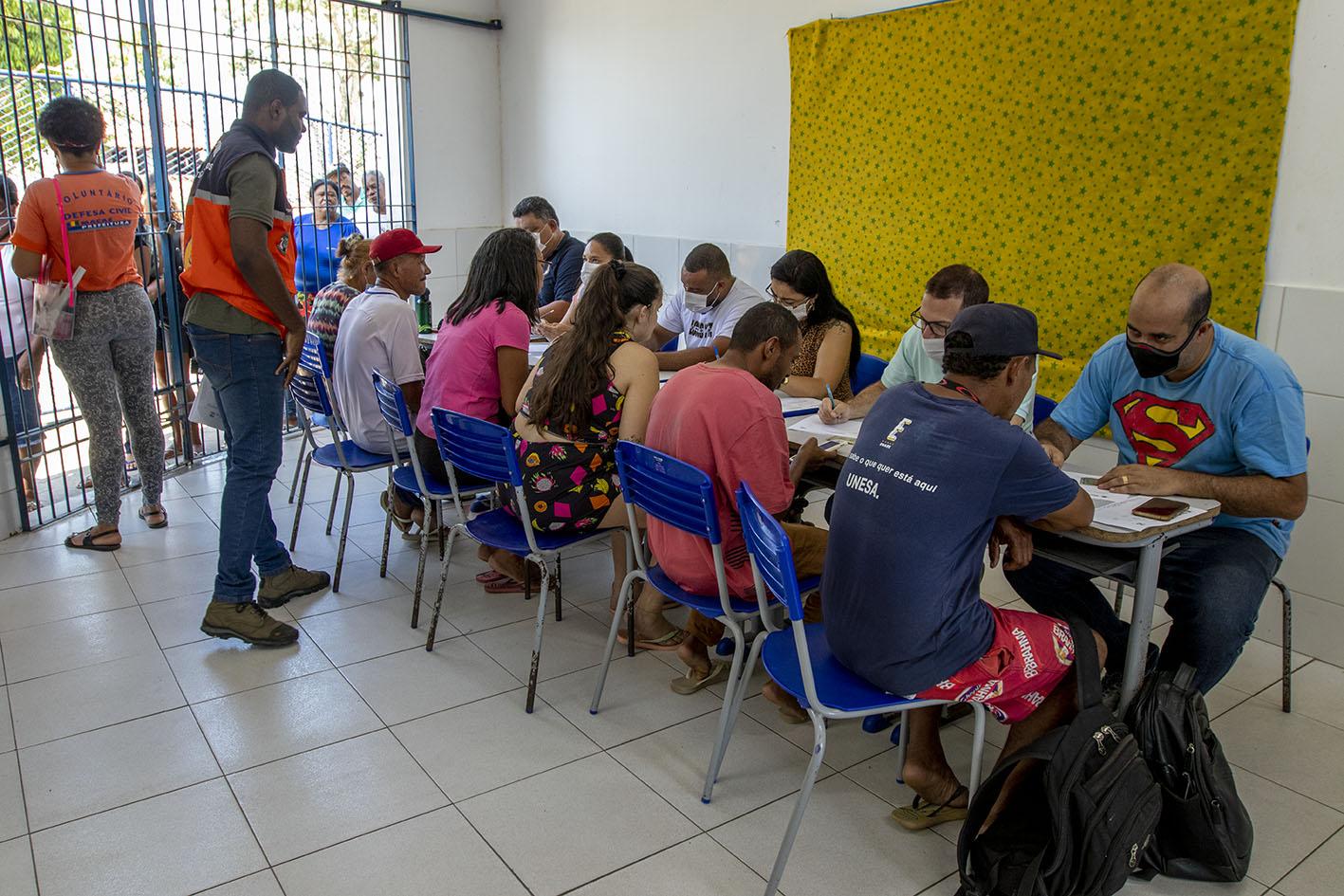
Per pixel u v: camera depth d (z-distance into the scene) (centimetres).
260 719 236
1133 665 190
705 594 219
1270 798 212
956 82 334
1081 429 239
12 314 346
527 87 574
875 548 171
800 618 167
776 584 179
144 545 348
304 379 334
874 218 374
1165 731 180
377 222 560
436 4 561
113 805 202
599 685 241
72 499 396
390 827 197
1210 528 225
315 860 187
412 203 573
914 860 191
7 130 359
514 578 314
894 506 169
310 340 336
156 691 248
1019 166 320
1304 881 186
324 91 525
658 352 359
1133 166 289
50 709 238
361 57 537
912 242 361
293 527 355
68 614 291
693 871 186
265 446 267
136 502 397
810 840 196
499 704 246
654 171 486
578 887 181
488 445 244
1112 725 171
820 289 306
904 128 355
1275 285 263
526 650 276
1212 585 207
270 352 263
